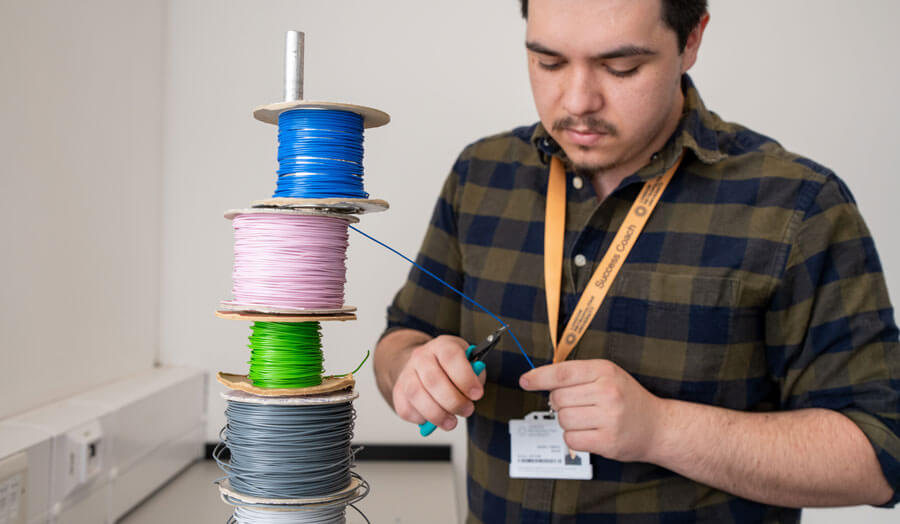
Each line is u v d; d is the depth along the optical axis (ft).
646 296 4.07
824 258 3.77
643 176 4.03
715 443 3.52
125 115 7.97
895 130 8.73
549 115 3.70
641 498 3.98
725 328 3.95
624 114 3.50
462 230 4.75
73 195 6.87
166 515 7.06
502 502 4.29
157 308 9.08
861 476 3.46
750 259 3.92
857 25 8.73
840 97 8.77
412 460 9.04
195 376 8.76
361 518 7.09
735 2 8.80
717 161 4.05
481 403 4.44
